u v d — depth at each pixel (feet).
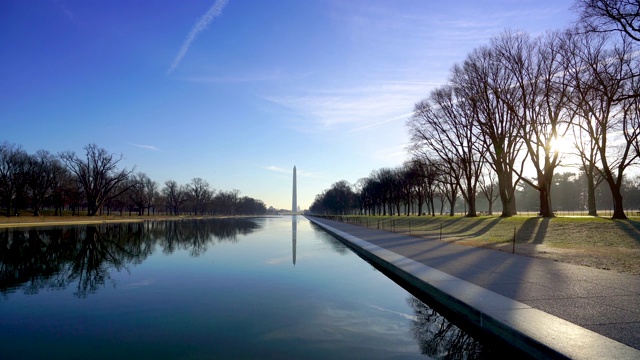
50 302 37.76
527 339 20.59
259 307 35.01
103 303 37.17
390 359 22.97
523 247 63.00
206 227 200.54
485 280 35.83
